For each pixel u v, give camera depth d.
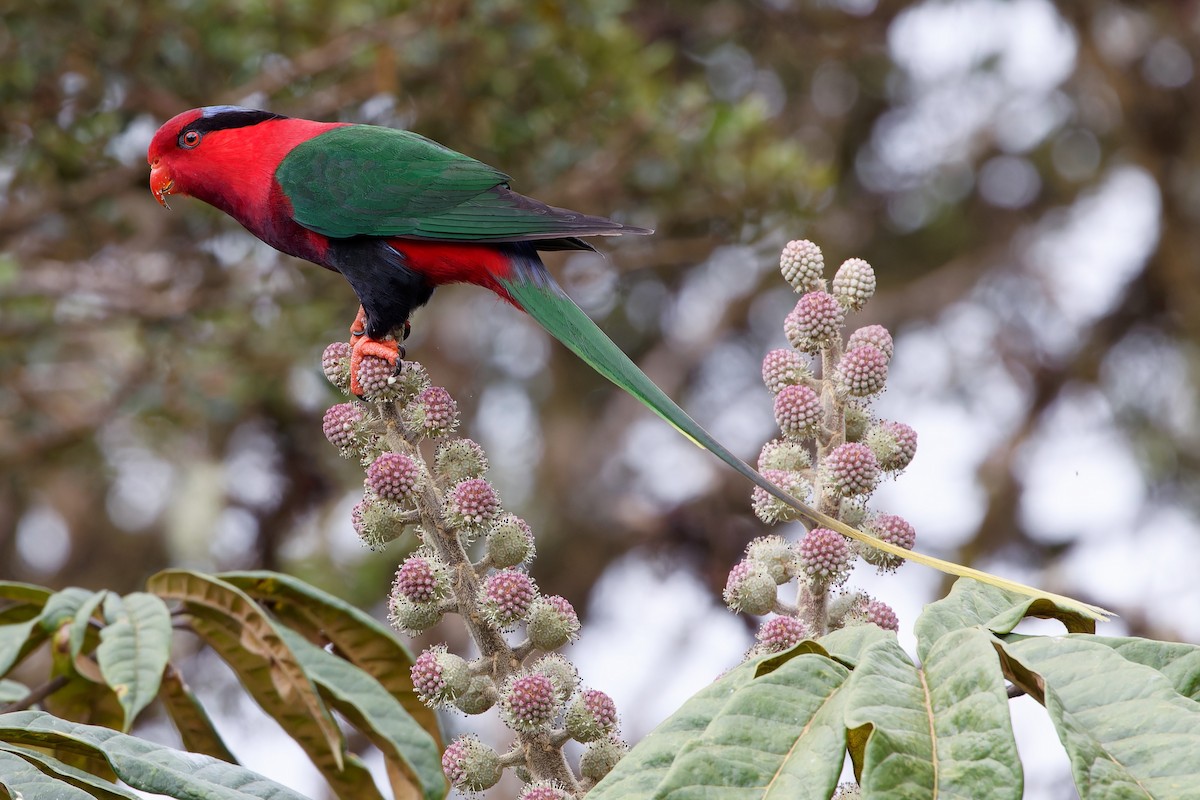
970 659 2.71
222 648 4.94
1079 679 2.80
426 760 4.54
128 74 11.21
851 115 17.28
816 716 2.72
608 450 17.25
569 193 11.88
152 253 12.61
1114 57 17.44
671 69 15.20
